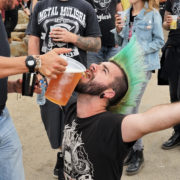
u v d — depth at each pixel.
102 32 3.70
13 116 4.34
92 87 1.41
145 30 2.90
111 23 3.69
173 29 3.27
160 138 3.69
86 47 2.60
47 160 3.32
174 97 3.48
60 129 2.79
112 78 1.43
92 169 1.39
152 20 2.88
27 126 4.05
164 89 5.27
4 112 2.16
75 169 1.47
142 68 1.49
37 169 3.16
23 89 2.06
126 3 3.72
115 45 3.75
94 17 2.66
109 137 1.33
